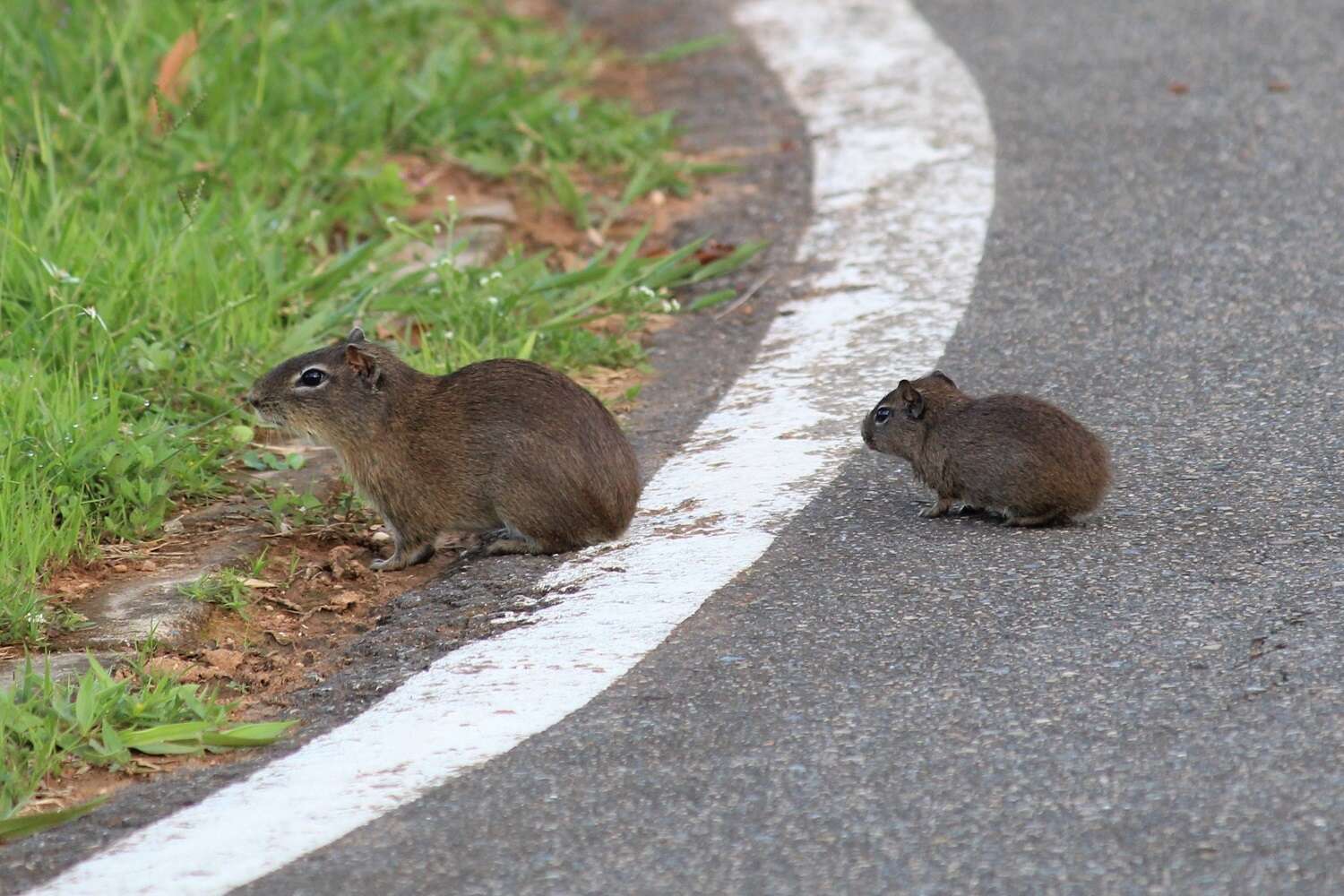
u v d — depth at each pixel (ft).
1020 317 45.85
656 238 55.47
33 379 38.42
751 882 22.67
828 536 34.06
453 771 25.94
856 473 37.32
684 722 26.91
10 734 27.43
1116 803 23.94
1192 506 34.22
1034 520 34.17
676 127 65.82
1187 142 58.49
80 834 24.95
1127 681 27.30
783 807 24.35
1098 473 33.58
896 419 35.42
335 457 41.22
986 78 67.26
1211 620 29.14
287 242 49.21
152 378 42.04
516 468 35.04
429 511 35.81
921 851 23.13
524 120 62.34
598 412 35.45
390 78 62.90
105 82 56.75
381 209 54.60
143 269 44.78
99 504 36.58
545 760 26.05
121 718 28.35
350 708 28.91
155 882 23.30
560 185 56.95
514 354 44.75
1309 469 35.50
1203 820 23.39
